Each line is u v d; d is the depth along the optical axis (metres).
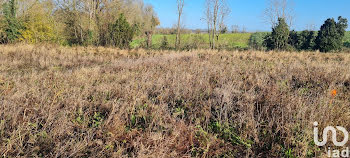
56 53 10.98
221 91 4.09
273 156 2.55
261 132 2.96
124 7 23.66
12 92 4.02
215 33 18.20
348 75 5.38
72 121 3.10
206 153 2.58
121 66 7.31
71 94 4.03
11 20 14.96
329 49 17.98
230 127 3.11
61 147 2.38
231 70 6.27
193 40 20.53
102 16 19.14
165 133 2.84
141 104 3.73
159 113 3.32
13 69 7.39
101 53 12.28
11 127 2.79
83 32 18.23
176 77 5.36
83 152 2.46
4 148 2.36
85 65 8.55
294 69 6.41
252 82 4.92
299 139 2.65
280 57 10.78
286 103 3.45
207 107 3.59
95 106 3.64
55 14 18.61
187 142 2.73
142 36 27.47
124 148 2.54
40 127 2.96
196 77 5.41
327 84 4.92
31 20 16.22
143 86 4.61
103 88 4.43
